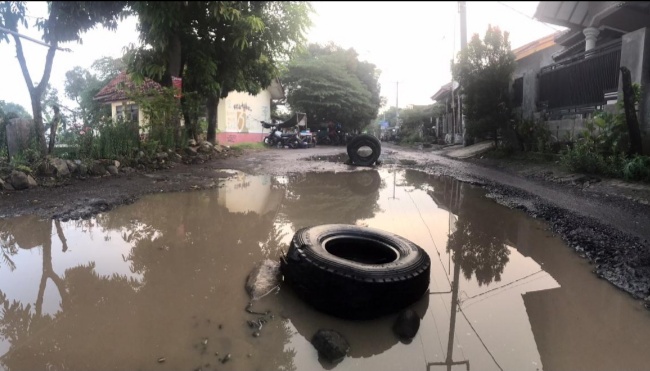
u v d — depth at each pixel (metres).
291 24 10.61
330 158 14.88
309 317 2.82
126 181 7.69
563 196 6.74
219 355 2.35
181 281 3.33
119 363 2.25
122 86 11.05
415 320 2.71
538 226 5.15
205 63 10.35
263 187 8.06
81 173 7.57
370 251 3.77
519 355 2.42
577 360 2.37
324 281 2.84
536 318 2.84
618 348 2.48
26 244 4.18
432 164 12.79
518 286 3.37
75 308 2.85
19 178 6.45
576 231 4.71
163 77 8.98
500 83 12.70
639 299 3.07
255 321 2.72
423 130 31.23
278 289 3.18
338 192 7.70
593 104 9.89
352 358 2.41
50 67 7.47
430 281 3.47
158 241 4.36
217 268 3.62
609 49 9.30
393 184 8.78
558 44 12.91
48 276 3.40
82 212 5.35
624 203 5.99
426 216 5.77
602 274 3.55
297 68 27.98
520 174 9.87
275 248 4.20
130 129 9.39
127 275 3.44
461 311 2.95
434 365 2.33
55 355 2.31
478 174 10.05
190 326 2.64
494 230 5.02
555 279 3.50
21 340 2.45
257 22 7.93
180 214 5.57
